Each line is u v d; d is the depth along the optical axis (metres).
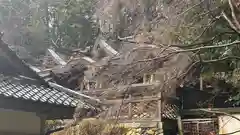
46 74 6.77
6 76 5.27
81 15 17.48
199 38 6.56
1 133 5.03
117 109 8.29
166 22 6.84
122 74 6.54
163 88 7.20
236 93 11.58
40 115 5.50
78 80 9.55
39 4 19.34
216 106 13.29
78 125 9.44
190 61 6.41
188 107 14.60
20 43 18.30
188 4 7.19
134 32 7.50
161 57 5.26
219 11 6.77
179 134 12.65
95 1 13.88
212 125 13.41
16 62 5.41
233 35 7.88
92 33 16.94
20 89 5.07
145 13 8.67
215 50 8.40
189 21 7.19
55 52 15.85
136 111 11.33
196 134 13.59
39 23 19.03
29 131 5.43
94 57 11.18
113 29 11.45
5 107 4.59
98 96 7.97
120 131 10.72
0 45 5.28
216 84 11.16
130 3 9.72
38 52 18.09
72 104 5.56
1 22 18.42
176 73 6.61
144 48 5.58
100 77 7.70
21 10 19.20
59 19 18.36
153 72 6.31
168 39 6.56
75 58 10.50
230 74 9.83
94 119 9.26
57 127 9.70
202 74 9.78
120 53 6.54
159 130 11.25
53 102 5.12
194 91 14.69
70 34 17.64
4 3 18.84
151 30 6.65
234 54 8.02
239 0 5.07
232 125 12.15
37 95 5.10
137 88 9.32
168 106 13.56
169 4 7.77
